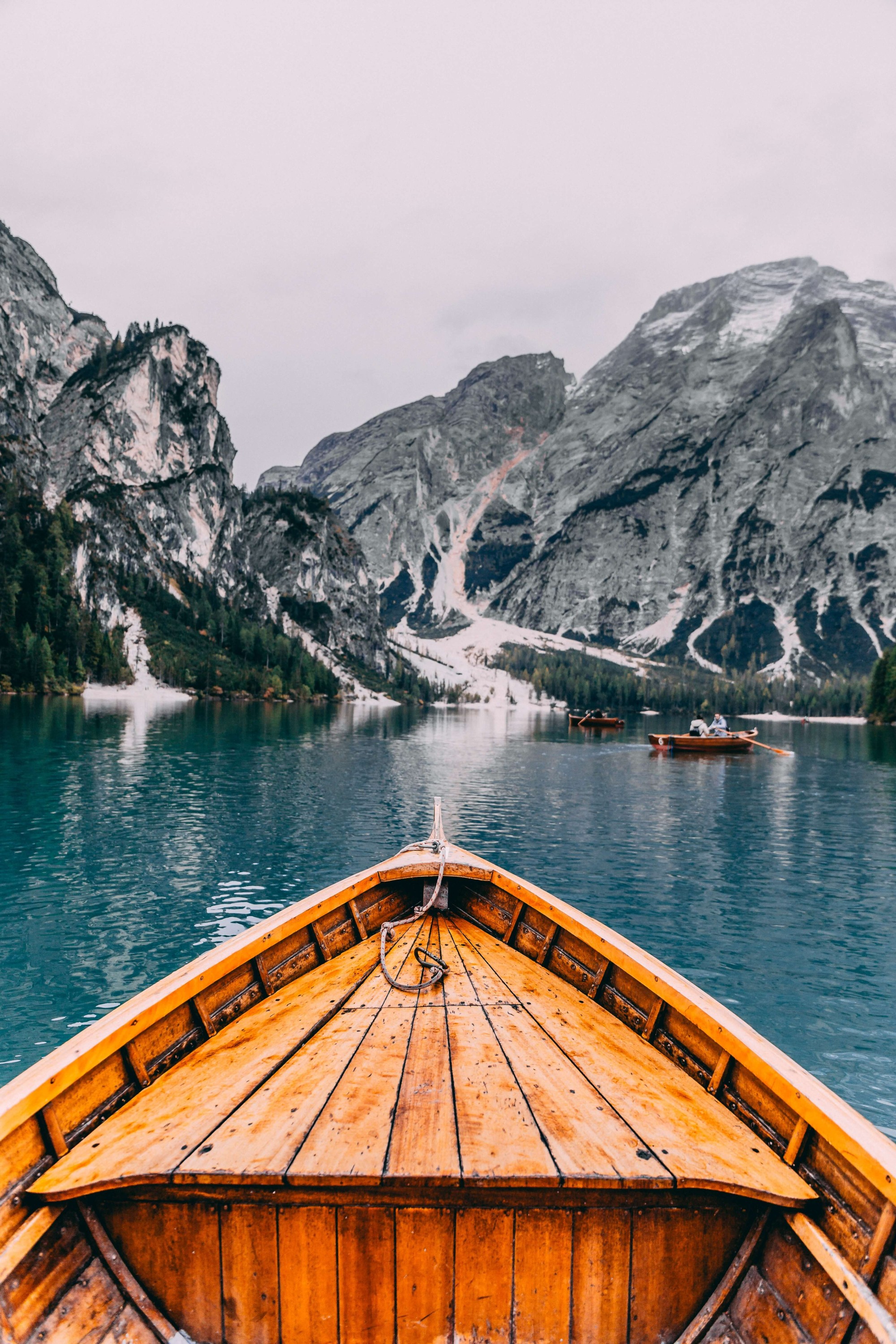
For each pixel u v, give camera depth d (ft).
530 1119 4.50
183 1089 4.82
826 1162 4.06
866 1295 3.47
